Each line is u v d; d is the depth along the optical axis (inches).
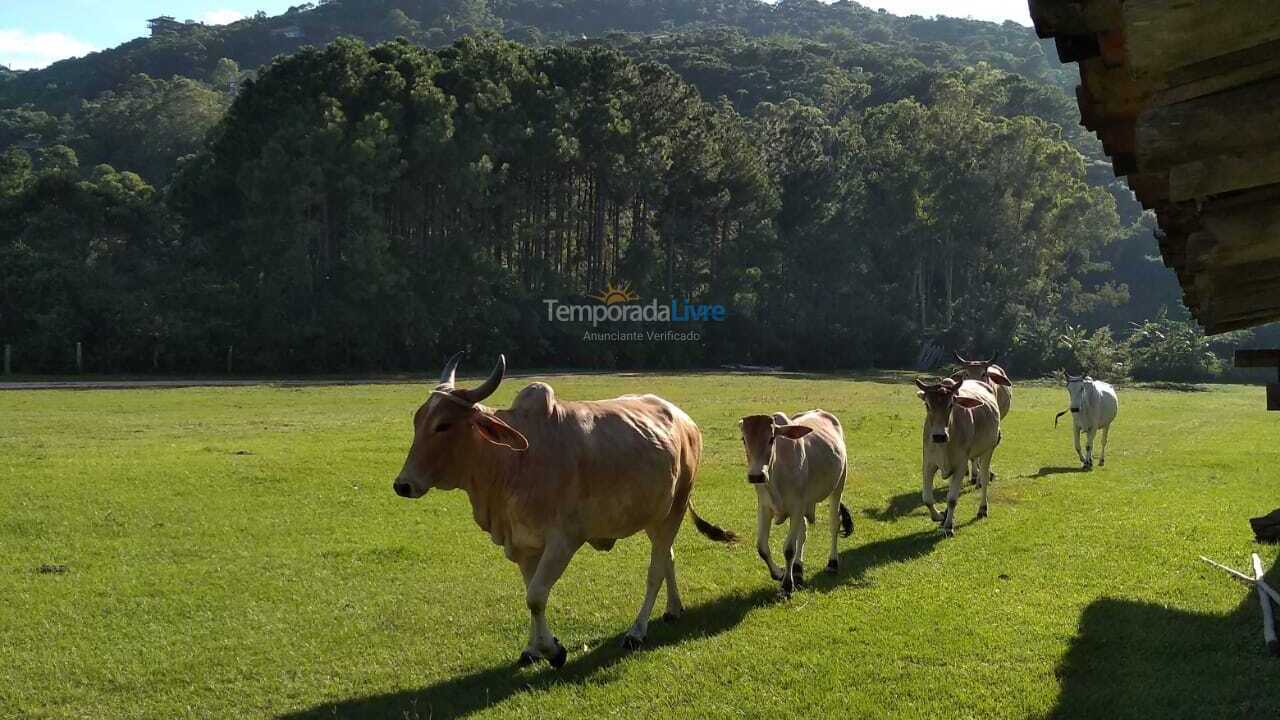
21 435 866.8
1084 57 155.3
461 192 2086.6
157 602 385.1
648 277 2389.3
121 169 3329.2
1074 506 605.0
